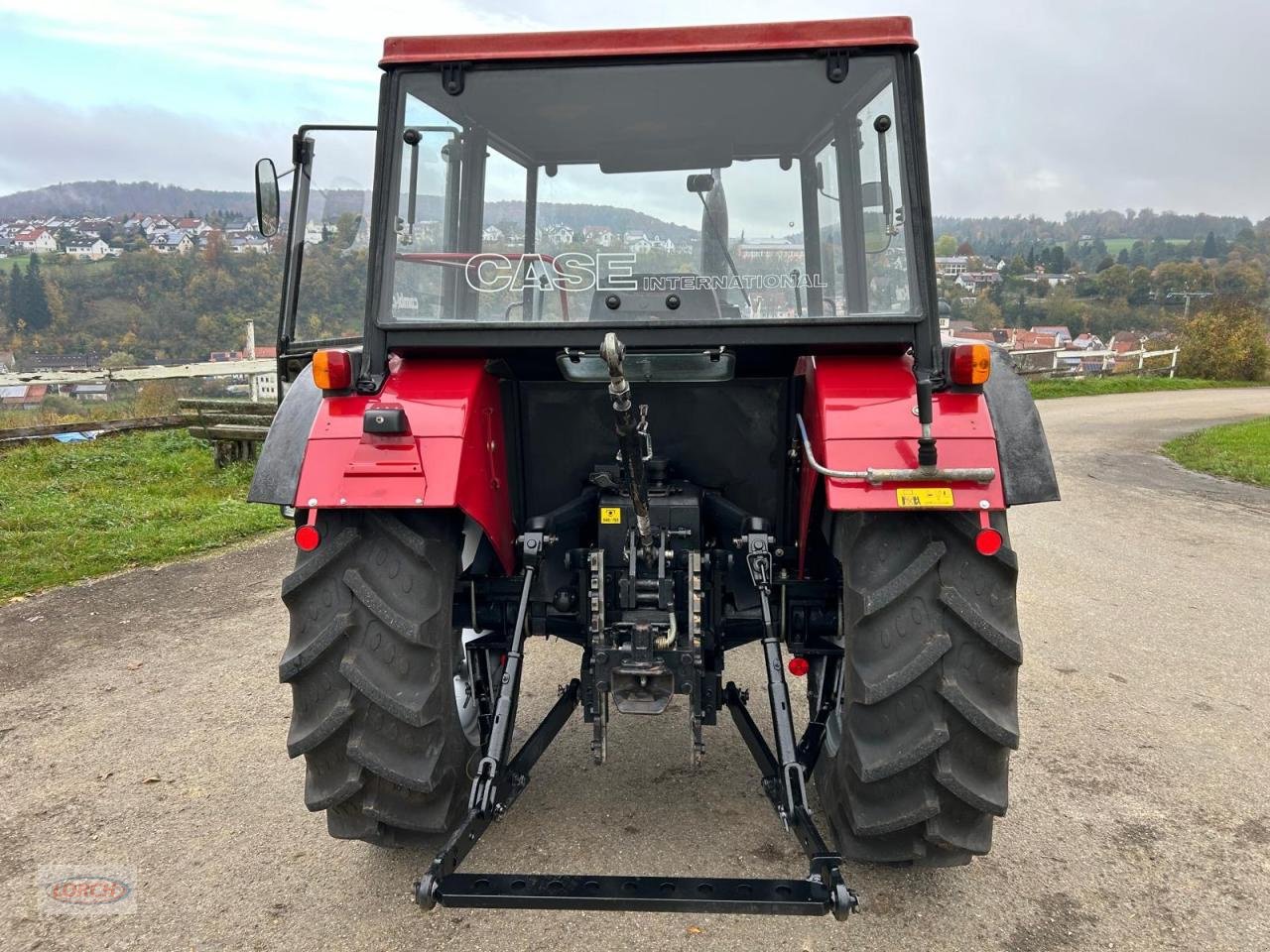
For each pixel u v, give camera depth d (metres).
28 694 4.22
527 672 4.52
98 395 12.80
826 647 3.07
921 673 2.36
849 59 2.55
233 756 3.62
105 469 9.59
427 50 2.61
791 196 2.77
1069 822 3.13
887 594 2.38
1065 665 4.58
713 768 3.50
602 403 3.13
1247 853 2.95
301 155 3.22
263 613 5.38
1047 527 7.79
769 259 2.78
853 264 2.70
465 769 2.75
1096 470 10.80
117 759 3.60
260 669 4.52
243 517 7.59
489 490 2.77
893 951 2.47
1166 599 5.71
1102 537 7.39
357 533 2.52
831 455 2.38
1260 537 7.40
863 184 2.66
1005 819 3.15
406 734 2.52
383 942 2.52
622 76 2.62
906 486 2.32
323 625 2.50
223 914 2.64
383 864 2.89
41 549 6.56
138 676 4.43
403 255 2.71
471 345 2.66
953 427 2.40
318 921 2.62
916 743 2.37
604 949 2.48
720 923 2.59
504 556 3.09
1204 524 7.94
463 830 2.40
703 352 2.64
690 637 2.64
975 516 2.42
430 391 2.62
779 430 3.12
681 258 2.79
